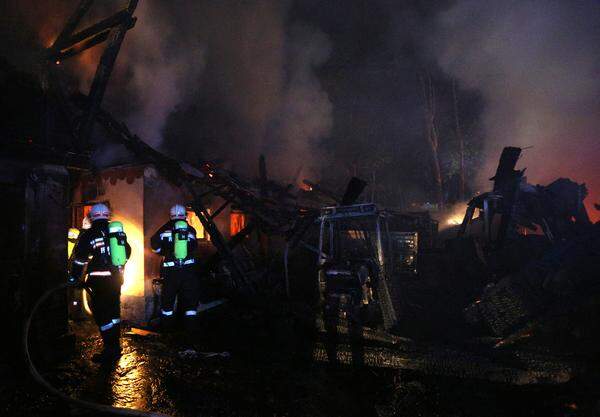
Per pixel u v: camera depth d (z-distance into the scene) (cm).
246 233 778
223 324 561
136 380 377
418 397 353
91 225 457
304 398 348
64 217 449
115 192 603
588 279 530
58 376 380
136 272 577
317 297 672
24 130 437
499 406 336
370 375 409
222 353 450
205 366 415
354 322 550
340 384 385
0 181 395
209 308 621
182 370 403
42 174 426
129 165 588
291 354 457
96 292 434
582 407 296
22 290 404
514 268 810
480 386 379
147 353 450
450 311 687
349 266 632
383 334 510
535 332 502
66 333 440
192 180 703
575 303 495
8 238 409
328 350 459
